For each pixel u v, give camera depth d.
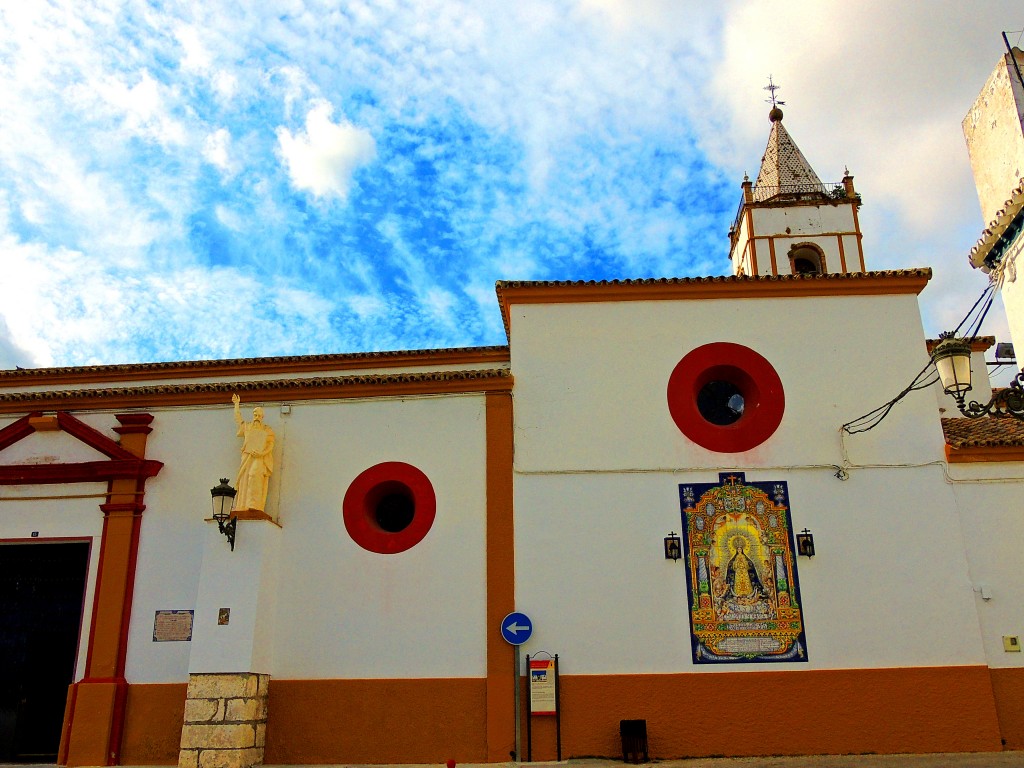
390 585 13.23
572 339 14.46
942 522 13.30
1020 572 13.06
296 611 13.18
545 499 13.54
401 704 12.66
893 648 12.72
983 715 12.39
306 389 14.33
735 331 14.47
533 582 13.11
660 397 14.08
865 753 12.22
